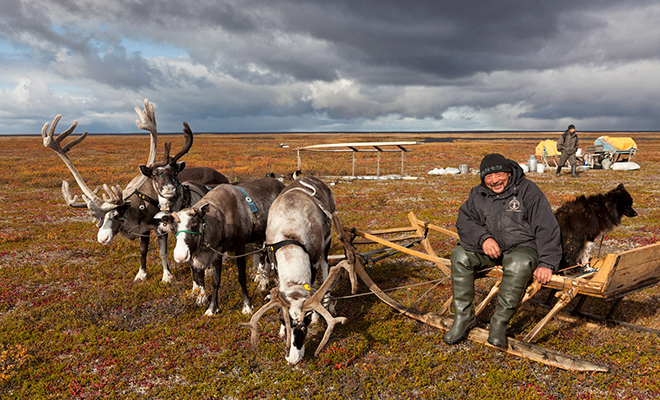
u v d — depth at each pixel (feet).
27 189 62.13
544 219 12.60
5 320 17.57
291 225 15.07
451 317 16.47
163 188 19.24
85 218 40.96
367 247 28.07
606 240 28.40
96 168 88.53
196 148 192.54
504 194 13.16
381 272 23.00
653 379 12.19
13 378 13.25
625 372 12.78
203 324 17.02
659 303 17.88
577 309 15.69
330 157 131.23
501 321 13.37
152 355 14.73
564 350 14.10
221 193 17.84
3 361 13.70
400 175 75.77
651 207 39.86
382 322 16.70
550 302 16.72
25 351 14.82
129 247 29.55
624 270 12.23
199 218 15.65
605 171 75.87
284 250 14.37
